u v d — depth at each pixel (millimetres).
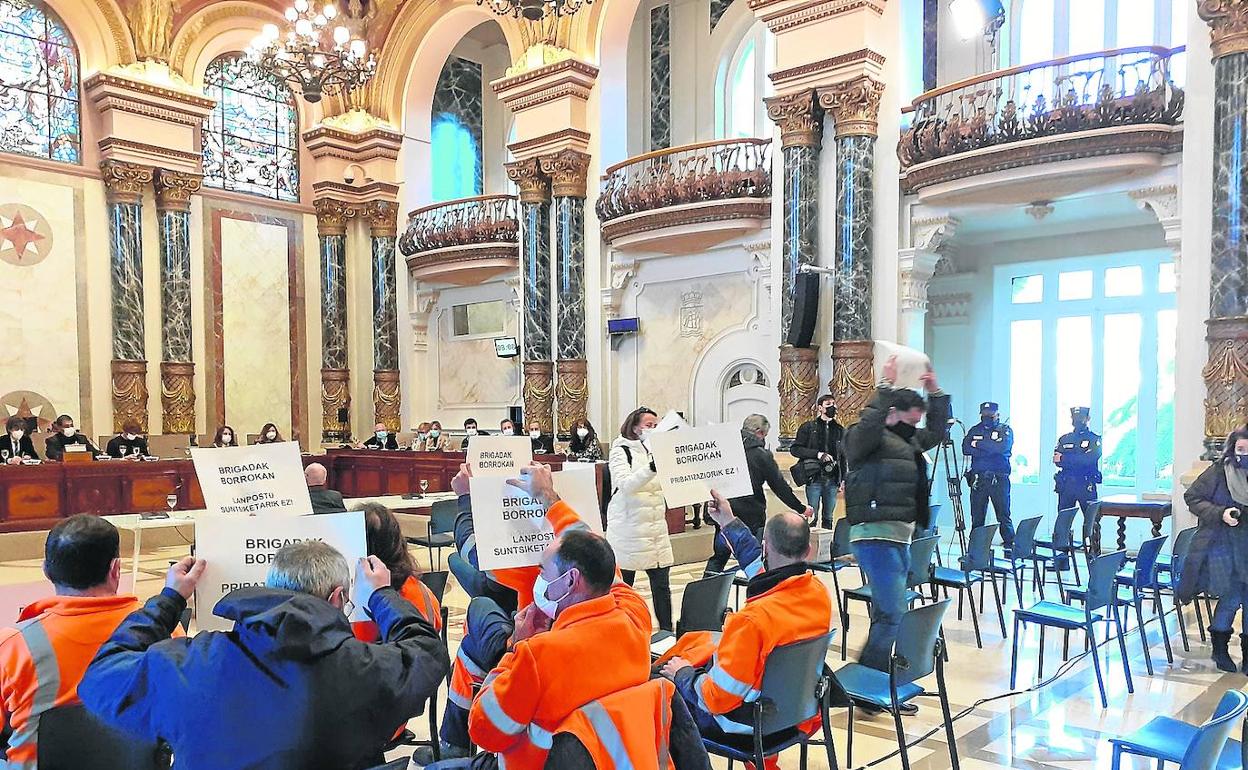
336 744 1950
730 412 12945
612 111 14250
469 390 17141
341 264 17344
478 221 15844
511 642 2744
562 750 2203
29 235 13938
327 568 2189
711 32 16016
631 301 14172
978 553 6414
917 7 11570
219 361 16109
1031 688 5176
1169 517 8742
